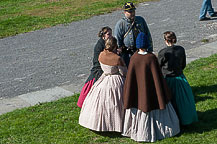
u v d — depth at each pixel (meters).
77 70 20.36
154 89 11.49
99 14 32.97
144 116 11.66
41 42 26.45
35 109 15.21
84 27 29.47
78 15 33.00
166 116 11.84
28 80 19.34
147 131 11.70
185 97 12.24
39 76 19.81
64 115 14.26
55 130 13.05
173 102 12.33
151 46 14.21
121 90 12.21
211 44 22.94
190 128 12.48
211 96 14.72
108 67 12.23
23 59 23.02
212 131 12.14
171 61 12.09
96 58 13.59
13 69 21.28
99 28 28.83
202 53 21.20
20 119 14.15
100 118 12.20
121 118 12.17
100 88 12.33
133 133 11.93
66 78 19.22
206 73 17.28
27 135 12.77
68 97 16.33
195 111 12.53
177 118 12.06
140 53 11.54
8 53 24.50
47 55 23.44
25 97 16.97
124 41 13.84
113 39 12.26
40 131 13.01
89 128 12.47
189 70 18.12
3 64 22.33
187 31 26.30
